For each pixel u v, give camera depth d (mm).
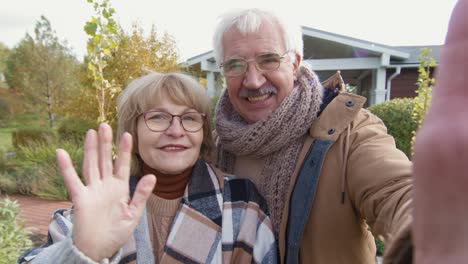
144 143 1438
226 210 1426
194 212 1394
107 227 967
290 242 1368
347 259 1342
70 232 961
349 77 16047
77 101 9531
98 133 1023
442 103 349
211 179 1487
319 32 11430
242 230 1397
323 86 1666
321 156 1347
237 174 1681
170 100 1438
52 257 954
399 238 592
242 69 1528
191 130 1453
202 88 1530
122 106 1511
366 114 1466
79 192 956
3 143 14906
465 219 333
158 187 1462
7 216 3449
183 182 1472
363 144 1296
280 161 1473
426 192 350
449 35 363
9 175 7797
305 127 1436
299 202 1365
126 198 1018
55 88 17766
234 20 1534
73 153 7484
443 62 362
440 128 338
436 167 340
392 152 1226
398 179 1105
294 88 1528
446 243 341
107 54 3502
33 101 18438
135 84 1503
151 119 1433
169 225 1407
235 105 1643
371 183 1171
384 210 1051
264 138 1463
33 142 10391
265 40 1486
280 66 1502
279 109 1451
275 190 1465
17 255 2967
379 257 3109
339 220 1320
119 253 1010
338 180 1323
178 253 1331
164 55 9922
